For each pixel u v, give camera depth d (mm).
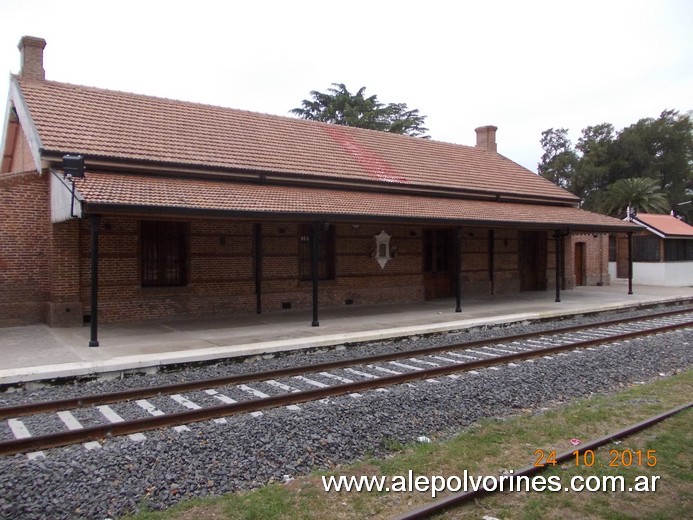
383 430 6152
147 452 5281
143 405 7340
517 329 14211
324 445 5652
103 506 4344
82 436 5848
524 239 23312
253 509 4297
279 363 10195
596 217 21094
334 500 4496
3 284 12836
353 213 13375
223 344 10867
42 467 4875
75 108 14625
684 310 17547
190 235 14625
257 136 17562
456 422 6625
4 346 10531
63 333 12094
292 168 16062
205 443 5574
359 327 13180
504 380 8234
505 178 22969
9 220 12852
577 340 12352
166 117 16328
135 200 10586
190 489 4691
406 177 18750
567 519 4125
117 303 13641
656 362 9883
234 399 7617
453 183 19891
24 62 15078
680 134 58219
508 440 5875
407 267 19125
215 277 15062
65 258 12930
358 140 20922
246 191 13680
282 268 16312
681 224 29812
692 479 4789
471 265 21094
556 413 6852
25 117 13797
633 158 57812
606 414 6699
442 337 13070
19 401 7734
